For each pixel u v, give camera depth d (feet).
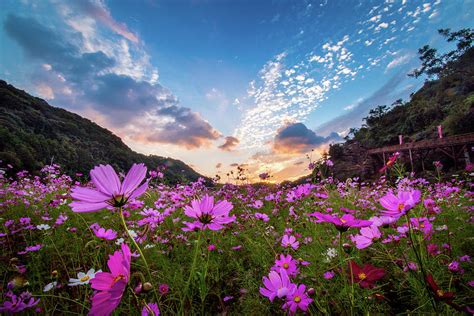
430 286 2.68
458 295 4.12
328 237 6.86
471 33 133.39
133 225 8.35
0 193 12.84
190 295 5.09
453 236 6.64
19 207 11.41
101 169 2.02
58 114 235.61
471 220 7.98
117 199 1.99
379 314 3.93
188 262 6.42
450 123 95.86
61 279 5.85
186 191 13.60
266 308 4.59
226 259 6.92
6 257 6.70
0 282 5.49
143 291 1.82
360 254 5.83
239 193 14.79
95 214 10.02
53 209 10.91
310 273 4.83
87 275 4.22
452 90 136.67
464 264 5.03
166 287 4.15
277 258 4.06
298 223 8.02
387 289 4.82
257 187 16.67
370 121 183.01
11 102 173.58
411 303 4.36
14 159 62.85
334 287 4.42
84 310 4.72
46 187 16.43
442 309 3.69
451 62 146.10
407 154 73.41
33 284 5.10
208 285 5.49
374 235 3.67
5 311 3.58
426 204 6.60
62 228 8.31
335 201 11.28
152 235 7.01
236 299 5.35
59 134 175.73
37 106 210.59
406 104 169.17
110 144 233.35
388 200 2.80
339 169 92.02
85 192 1.93
